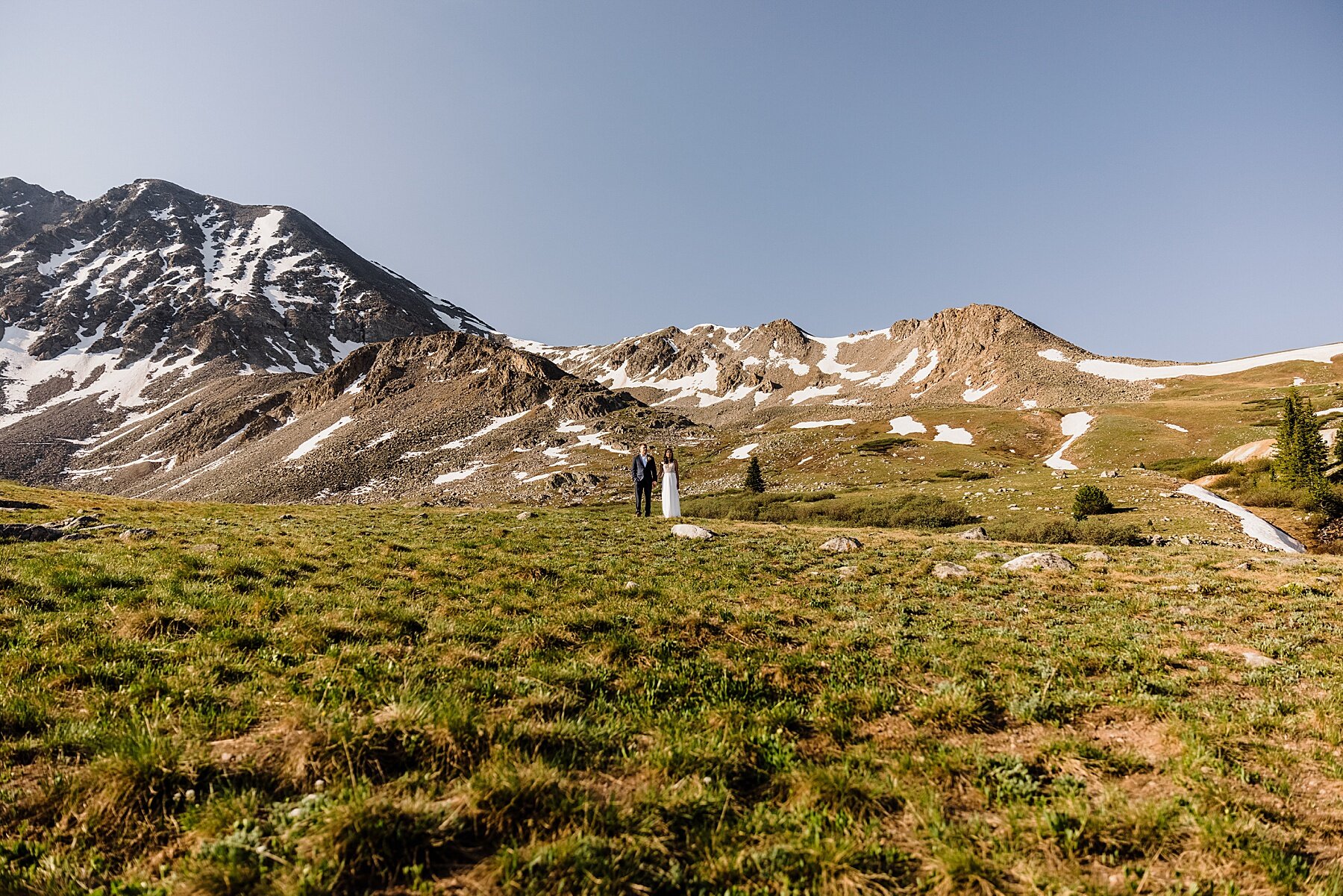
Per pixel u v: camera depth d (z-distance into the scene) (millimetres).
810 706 9367
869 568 22328
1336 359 191625
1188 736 8109
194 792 6051
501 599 14664
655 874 5379
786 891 5242
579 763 7105
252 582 14906
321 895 4871
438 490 167500
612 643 11195
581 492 145875
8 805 5895
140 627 10672
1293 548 47125
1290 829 6293
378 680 8898
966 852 5613
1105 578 21297
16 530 20312
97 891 4941
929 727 8734
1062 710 9188
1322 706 9258
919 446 136875
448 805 5875
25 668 8805
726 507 85188
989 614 15797
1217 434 110625
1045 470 98188
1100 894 5219
